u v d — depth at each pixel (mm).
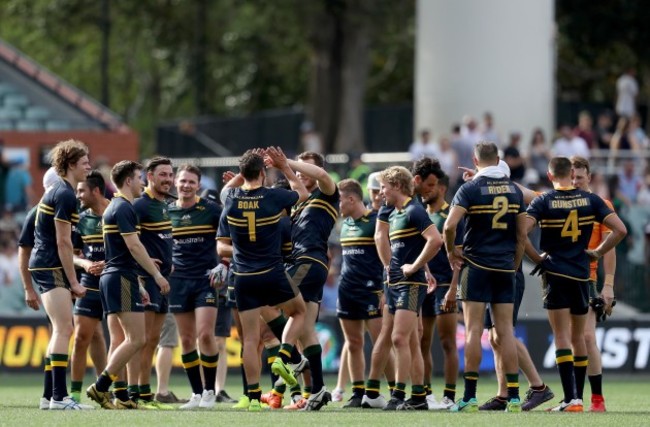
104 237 48406
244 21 158250
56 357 47844
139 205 50031
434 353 76250
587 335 49812
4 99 117562
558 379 75375
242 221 47625
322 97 137375
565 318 48781
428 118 102875
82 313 50469
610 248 48406
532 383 50312
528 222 47875
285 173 49375
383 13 133375
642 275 85875
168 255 50531
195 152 120812
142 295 48375
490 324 50438
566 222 48156
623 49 150375
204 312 52000
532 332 77000
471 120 92438
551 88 103312
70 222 47250
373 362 50906
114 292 48062
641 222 89625
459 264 48344
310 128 114688
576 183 48656
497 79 101125
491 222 47531
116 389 49531
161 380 55625
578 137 98500
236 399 57625
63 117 118125
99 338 52969
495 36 101000
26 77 118375
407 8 135250
